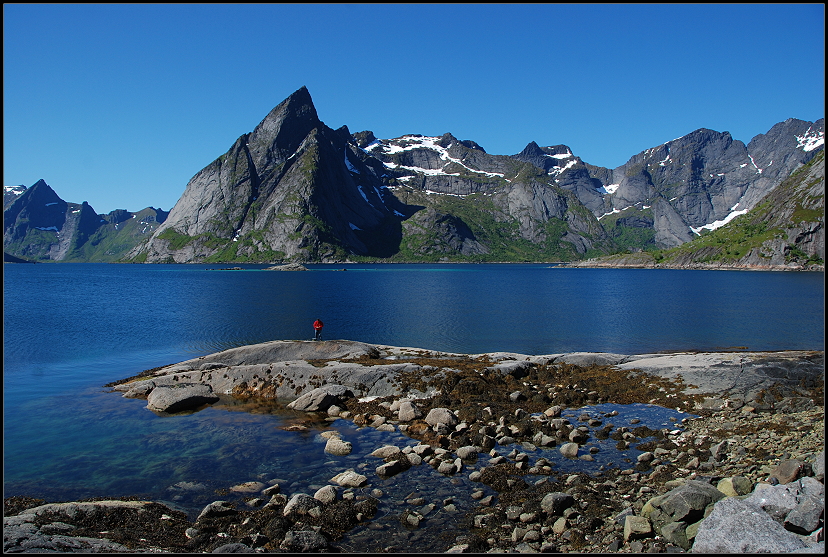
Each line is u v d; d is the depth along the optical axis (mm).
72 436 23531
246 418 26500
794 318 71375
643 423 24000
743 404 25891
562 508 14945
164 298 103312
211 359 36781
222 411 27859
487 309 82750
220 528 14648
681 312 79188
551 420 23812
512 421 24031
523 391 29109
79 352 46312
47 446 22172
